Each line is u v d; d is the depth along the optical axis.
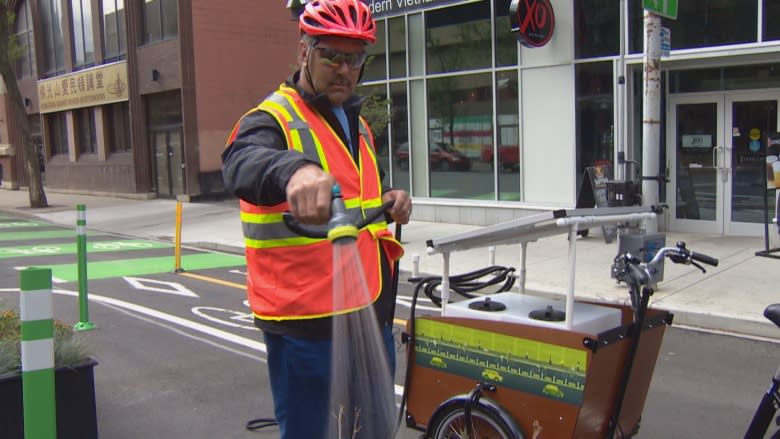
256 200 1.93
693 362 5.87
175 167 21.91
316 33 2.30
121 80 23.14
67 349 3.87
